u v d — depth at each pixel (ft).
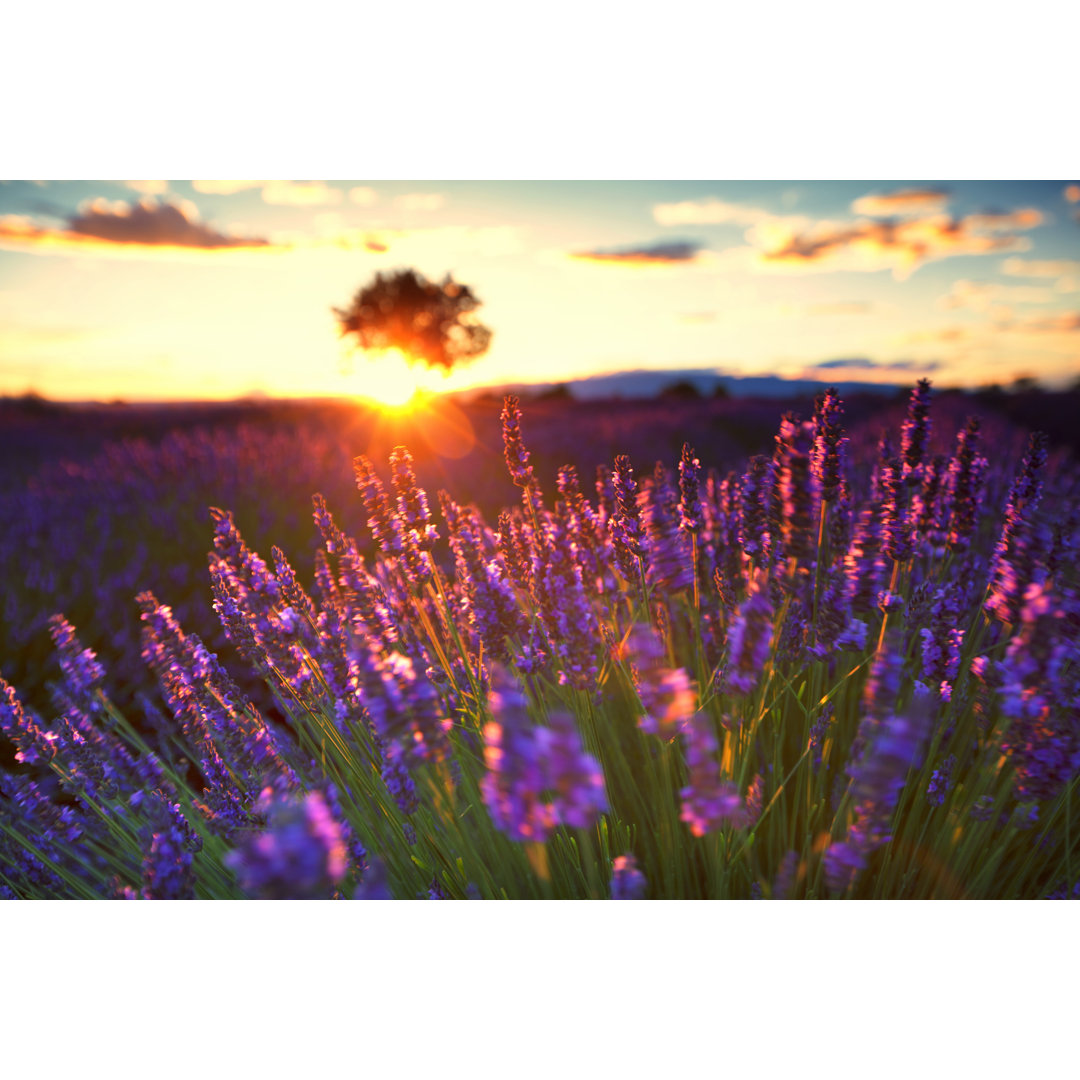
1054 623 1.17
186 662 1.60
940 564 1.76
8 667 2.89
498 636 1.55
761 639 1.23
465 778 1.47
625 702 1.70
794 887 1.35
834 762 1.57
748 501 1.60
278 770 1.38
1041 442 1.53
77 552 4.04
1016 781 1.25
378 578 1.78
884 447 1.92
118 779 1.61
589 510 1.70
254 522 4.33
